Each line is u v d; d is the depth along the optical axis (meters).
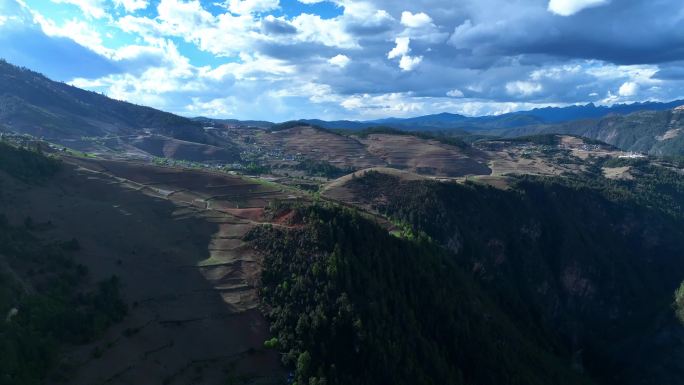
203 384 83.94
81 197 138.62
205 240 126.19
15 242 103.38
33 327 80.38
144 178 168.25
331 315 97.75
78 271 101.88
